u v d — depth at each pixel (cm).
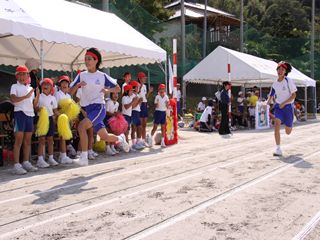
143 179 531
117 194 449
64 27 748
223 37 3541
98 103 587
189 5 3947
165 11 2869
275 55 4091
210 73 1683
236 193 446
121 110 872
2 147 681
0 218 365
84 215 370
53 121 673
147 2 2716
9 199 436
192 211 378
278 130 731
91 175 572
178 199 422
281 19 5362
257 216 362
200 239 305
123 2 2183
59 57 1208
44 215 372
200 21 3641
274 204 401
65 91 730
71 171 611
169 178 535
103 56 1119
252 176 540
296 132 1320
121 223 345
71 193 459
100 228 332
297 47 4347
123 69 1855
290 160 678
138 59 1112
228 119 1288
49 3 821
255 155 748
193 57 2752
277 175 547
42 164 650
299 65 3853
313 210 381
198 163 661
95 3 1833
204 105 1532
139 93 905
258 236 312
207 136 1223
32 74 735
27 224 346
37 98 635
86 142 581
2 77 1609
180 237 309
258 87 2291
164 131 939
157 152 830
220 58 1658
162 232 321
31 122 617
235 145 939
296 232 321
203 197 429
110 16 1020
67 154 774
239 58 1617
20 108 598
